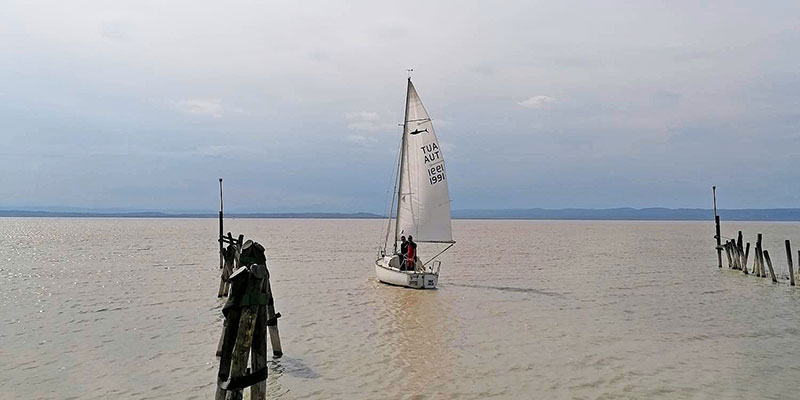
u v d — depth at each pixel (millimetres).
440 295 26844
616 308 23469
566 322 20375
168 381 13133
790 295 27266
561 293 27828
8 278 32875
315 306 23469
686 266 42906
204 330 18547
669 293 27938
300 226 198875
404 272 28922
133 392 12375
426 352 15945
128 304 23578
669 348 16500
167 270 37531
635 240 90250
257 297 9555
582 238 98312
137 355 15391
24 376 13484
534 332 18641
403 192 30484
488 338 17734
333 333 18297
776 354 15844
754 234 111375
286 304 23984
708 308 23531
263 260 9969
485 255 55562
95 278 32875
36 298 25203
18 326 19125
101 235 101688
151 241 79000
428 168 29406
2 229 143000
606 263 45781
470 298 25922
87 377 13430
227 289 25062
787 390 12680
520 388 12820
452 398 12133
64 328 18828
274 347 15094
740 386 12984
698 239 93500
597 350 16266
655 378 13586
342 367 14352
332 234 114250
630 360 15172
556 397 12234
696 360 15188
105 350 15906
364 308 23062
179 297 25484
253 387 9922
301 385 12891
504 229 164750
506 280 33312
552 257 52656
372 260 47719
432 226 29500
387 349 16234
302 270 38750
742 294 27625
